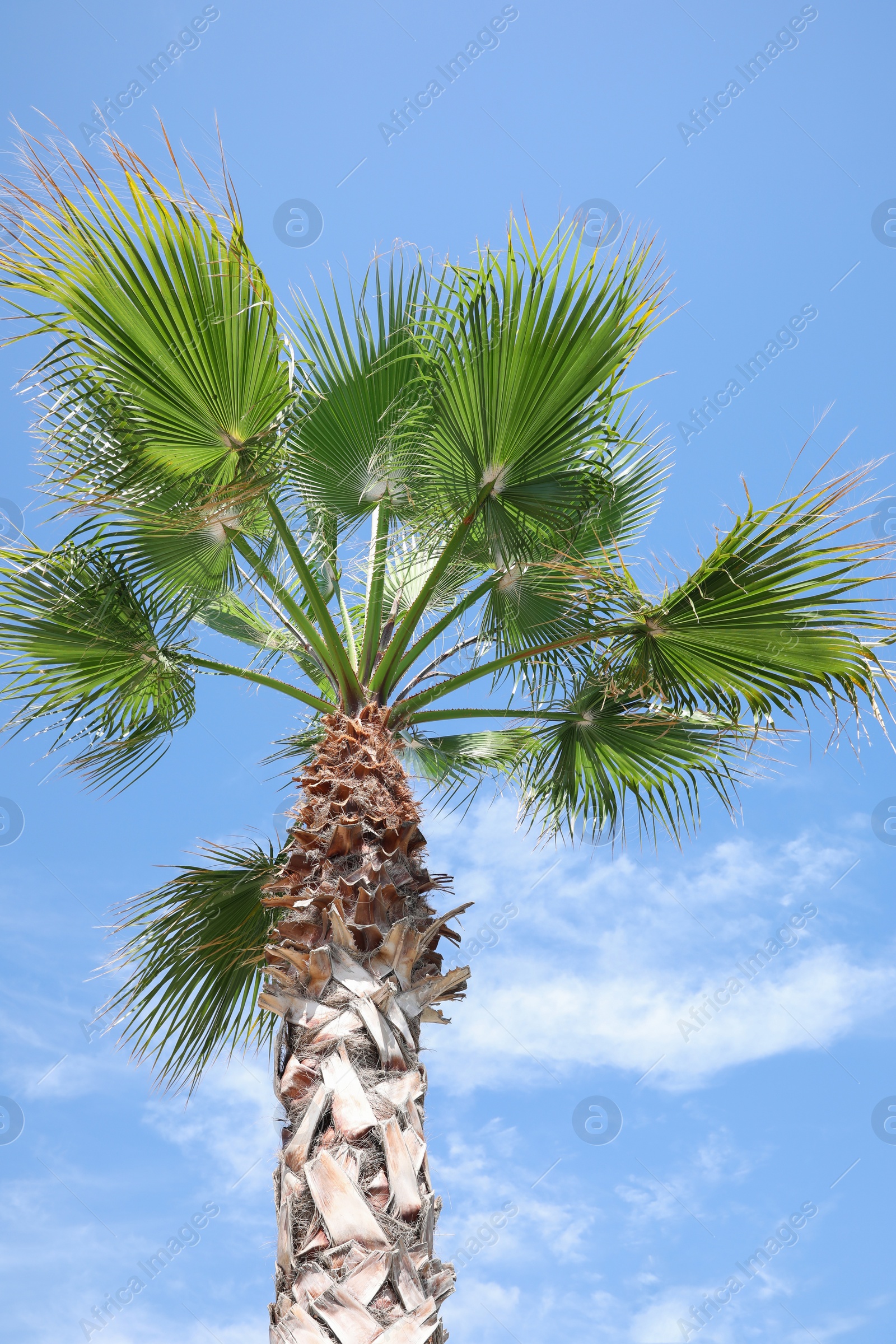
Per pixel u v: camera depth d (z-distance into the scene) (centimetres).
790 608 545
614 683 619
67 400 504
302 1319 414
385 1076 464
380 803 530
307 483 582
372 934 495
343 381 596
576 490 568
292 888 526
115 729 638
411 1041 481
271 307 497
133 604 596
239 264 484
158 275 475
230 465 538
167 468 529
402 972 495
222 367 500
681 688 612
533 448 552
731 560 534
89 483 523
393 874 518
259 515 594
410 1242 433
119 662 609
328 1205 431
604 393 550
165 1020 646
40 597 574
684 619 566
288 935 507
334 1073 461
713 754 664
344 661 590
